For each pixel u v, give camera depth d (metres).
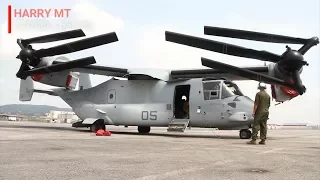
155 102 13.60
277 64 11.13
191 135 14.02
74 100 16.03
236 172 3.83
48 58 14.19
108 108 14.55
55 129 16.05
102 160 4.68
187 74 14.05
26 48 13.48
